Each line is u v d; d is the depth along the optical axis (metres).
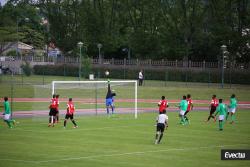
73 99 116.69
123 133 69.50
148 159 50.69
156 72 173.00
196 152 55.28
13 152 53.44
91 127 75.62
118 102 116.94
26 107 101.19
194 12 184.88
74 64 190.62
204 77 164.38
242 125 81.69
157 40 193.50
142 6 199.38
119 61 188.38
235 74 160.75
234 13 179.75
